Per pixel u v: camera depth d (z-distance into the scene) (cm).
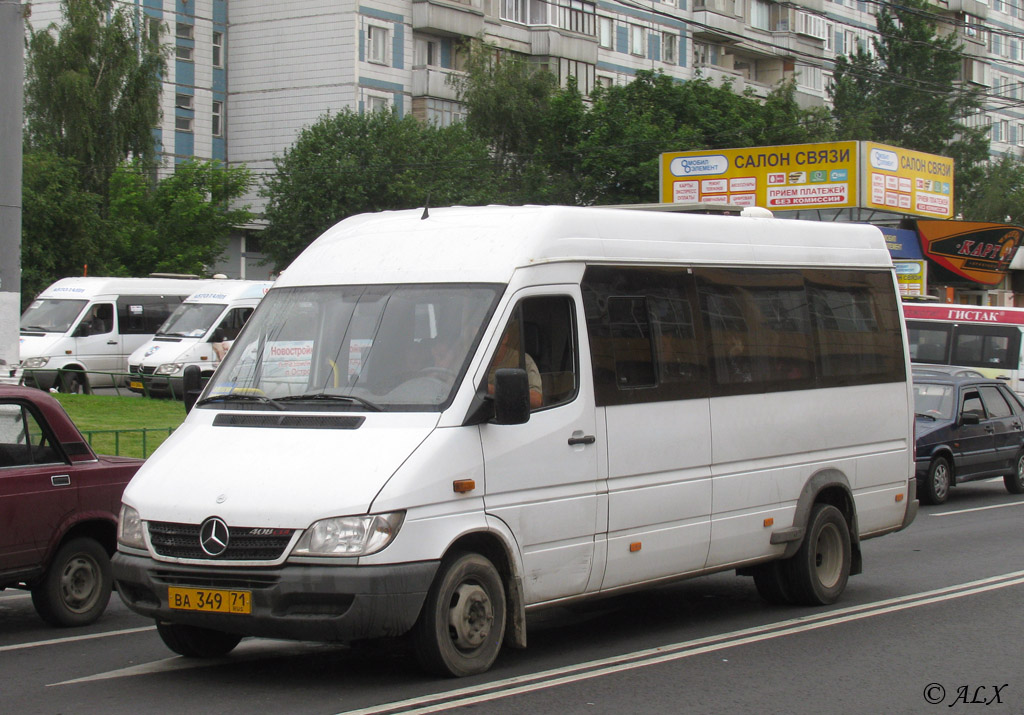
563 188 4409
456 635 669
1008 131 8069
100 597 877
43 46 4097
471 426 669
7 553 809
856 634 824
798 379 905
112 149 4194
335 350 718
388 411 672
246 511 634
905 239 3775
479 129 4703
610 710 623
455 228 750
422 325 707
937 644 793
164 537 656
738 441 843
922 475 1669
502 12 5309
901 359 1021
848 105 6016
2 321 1298
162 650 779
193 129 4997
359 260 762
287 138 5000
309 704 629
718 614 902
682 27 6069
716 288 847
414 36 5044
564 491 718
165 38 4844
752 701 647
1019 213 5934
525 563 695
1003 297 5066
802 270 927
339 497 627
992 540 1303
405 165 4359
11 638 823
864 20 7119
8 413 831
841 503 953
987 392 1841
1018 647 785
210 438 695
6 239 1305
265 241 4481
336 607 621
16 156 1312
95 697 652
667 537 785
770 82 6581
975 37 7550
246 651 769
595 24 5612
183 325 2853
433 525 641
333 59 4875
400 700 632
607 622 873
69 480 849
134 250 4097
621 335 768
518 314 706
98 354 2908
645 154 4303
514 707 623
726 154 3716
